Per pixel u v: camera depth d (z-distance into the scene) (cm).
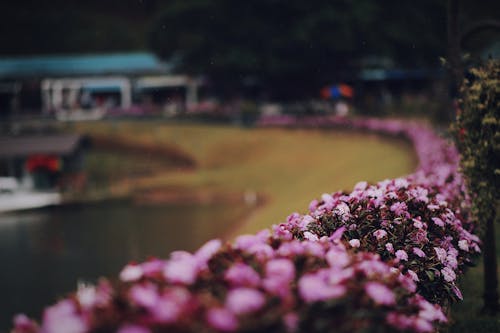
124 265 2408
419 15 5722
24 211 3772
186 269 270
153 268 283
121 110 6356
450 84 777
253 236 326
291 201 2514
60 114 6381
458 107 730
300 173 3762
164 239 2742
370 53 6028
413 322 311
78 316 247
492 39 3141
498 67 687
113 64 7738
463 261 613
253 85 6700
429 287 518
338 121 4641
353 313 288
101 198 3969
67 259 2572
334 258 324
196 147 5294
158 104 6844
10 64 7662
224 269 299
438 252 531
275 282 267
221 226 2781
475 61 738
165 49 6322
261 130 5344
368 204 546
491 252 731
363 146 3912
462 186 792
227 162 4919
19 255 2703
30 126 5747
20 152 4491
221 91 6806
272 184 3712
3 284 2262
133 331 224
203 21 6084
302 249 319
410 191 613
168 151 5456
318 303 279
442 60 771
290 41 5778
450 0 757
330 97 5981
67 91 7162
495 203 690
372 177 2320
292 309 266
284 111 5700
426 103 3859
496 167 682
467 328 691
